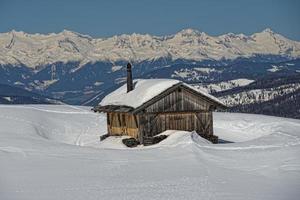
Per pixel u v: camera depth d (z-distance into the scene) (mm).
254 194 18984
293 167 24984
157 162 27359
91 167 25891
